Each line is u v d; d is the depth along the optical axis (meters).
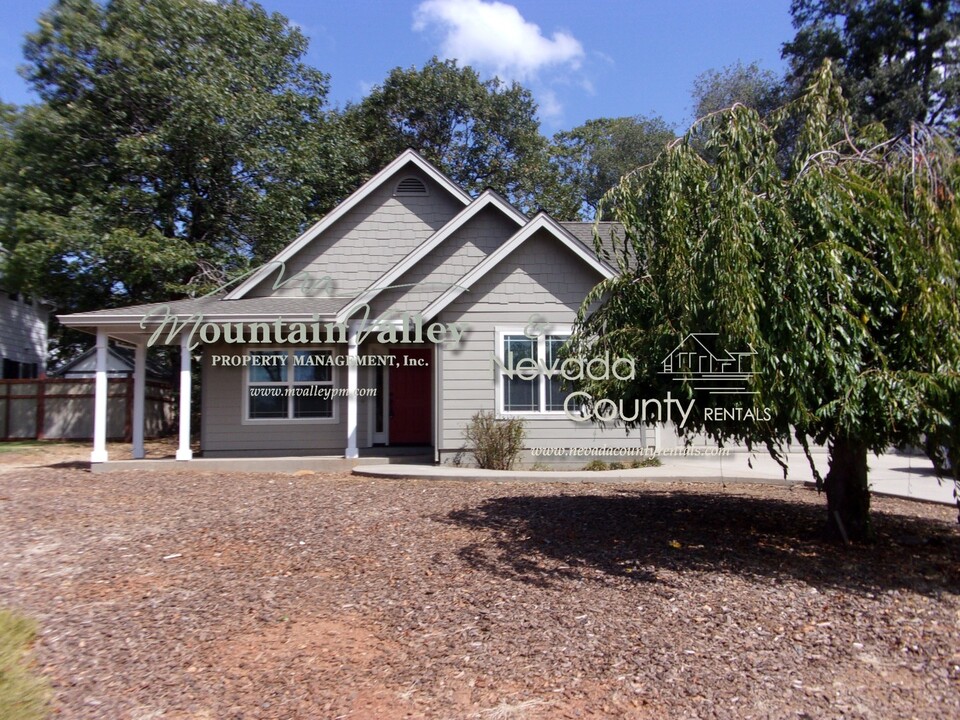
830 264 5.82
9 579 6.47
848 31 24.33
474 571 6.49
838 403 5.74
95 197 20.48
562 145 43.91
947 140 6.45
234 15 22.77
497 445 12.49
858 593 5.88
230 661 4.83
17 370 26.05
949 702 4.18
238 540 7.70
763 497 10.09
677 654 4.77
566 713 4.07
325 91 26.22
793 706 4.13
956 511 9.24
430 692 4.36
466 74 31.59
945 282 5.89
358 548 7.32
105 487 11.14
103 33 21.25
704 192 6.56
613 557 6.86
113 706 4.26
